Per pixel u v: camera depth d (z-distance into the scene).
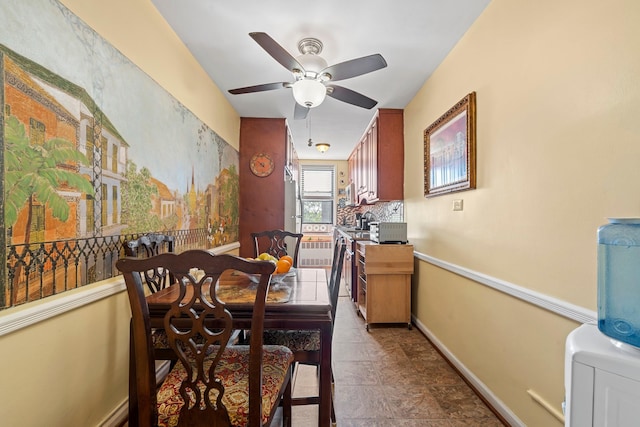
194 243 2.35
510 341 1.52
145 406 0.96
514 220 1.49
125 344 1.52
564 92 1.19
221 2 1.70
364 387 1.88
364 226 4.70
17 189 0.95
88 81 1.25
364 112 3.46
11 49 0.93
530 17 1.38
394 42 2.07
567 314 1.16
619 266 0.71
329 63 2.31
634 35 0.93
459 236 2.06
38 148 1.02
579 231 1.12
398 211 3.62
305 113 2.55
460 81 2.03
